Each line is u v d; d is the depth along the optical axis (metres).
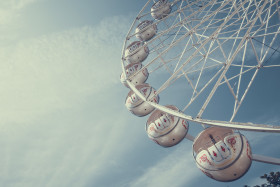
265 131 12.52
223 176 17.45
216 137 18.84
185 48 26.94
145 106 33.81
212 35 20.23
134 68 39.00
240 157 16.97
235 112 16.12
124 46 38.16
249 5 21.78
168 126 24.88
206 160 17.77
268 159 19.08
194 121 15.73
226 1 23.72
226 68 16.30
